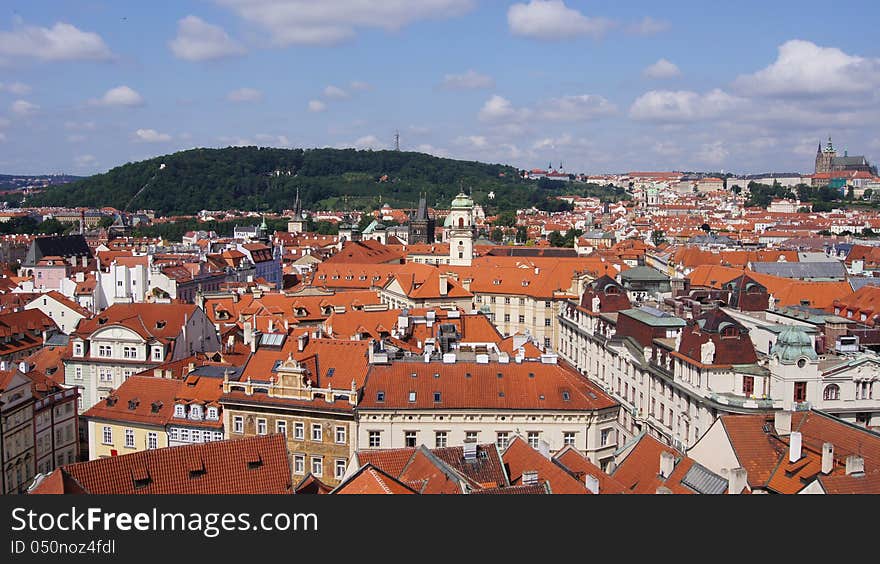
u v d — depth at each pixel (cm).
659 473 9238
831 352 13388
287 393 11781
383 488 7319
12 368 12606
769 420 9344
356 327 16438
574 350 19038
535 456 8794
